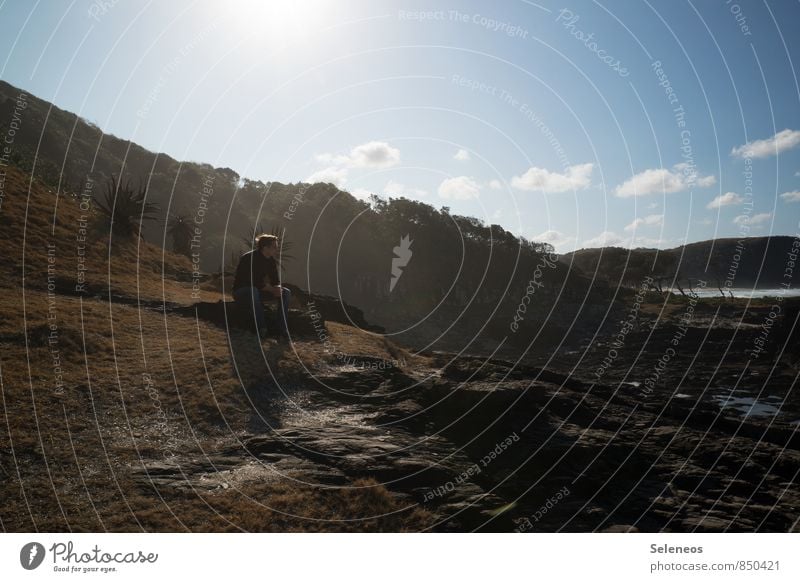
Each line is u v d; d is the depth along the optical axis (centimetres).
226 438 596
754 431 805
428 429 704
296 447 583
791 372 4650
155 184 8756
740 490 588
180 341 870
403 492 515
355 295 8862
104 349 777
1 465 468
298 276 8669
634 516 525
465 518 476
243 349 884
